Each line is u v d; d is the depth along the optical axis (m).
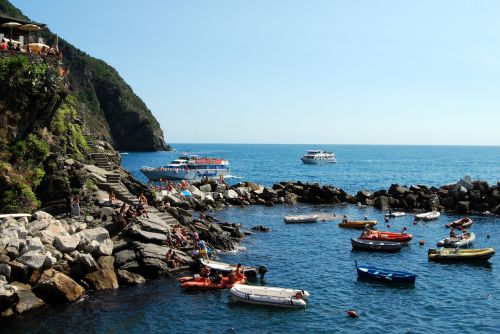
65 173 37.12
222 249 41.41
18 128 36.06
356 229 53.66
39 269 26.98
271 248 43.06
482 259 39.44
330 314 27.23
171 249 34.34
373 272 33.53
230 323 25.66
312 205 74.19
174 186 76.12
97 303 27.25
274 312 27.36
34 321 24.45
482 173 156.25
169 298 28.69
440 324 26.03
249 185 84.19
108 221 34.88
